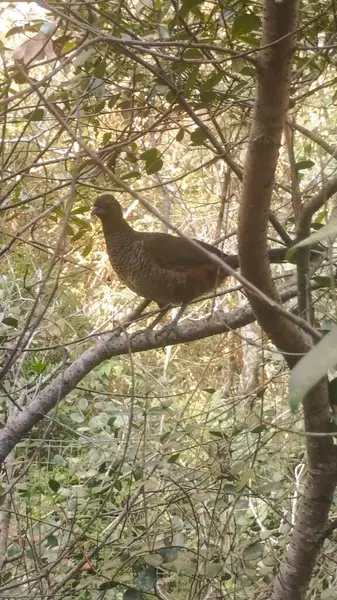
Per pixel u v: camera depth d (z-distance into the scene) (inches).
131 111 92.3
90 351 108.0
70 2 66.1
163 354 219.1
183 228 211.6
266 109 54.5
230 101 92.4
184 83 86.4
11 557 109.3
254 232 61.9
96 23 76.2
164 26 76.1
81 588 88.4
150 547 90.7
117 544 96.2
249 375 172.7
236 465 96.5
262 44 52.7
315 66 84.0
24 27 79.0
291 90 85.0
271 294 67.7
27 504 105.4
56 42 80.7
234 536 97.5
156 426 140.2
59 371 110.3
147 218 219.3
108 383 173.9
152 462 98.8
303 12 76.5
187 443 113.4
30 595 94.7
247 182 58.4
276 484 97.5
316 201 72.8
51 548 106.1
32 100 117.0
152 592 99.3
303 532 87.0
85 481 125.2
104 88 84.1
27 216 130.3
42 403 106.8
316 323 87.6
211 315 103.4
